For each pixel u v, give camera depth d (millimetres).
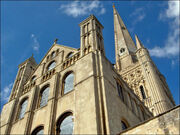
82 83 25922
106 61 29562
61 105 27625
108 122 20766
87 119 21688
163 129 16281
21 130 29062
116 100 25891
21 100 35969
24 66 45344
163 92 49750
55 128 25484
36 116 29859
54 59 39094
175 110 16500
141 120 31734
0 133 32062
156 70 61594
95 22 36906
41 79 36375
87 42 33094
